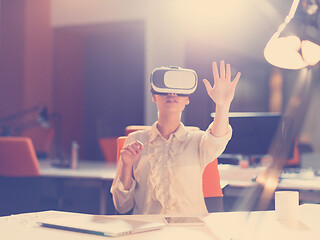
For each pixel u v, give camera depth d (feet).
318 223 4.49
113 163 14.26
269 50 5.38
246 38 21.45
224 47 21.20
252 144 11.00
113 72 27.43
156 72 5.77
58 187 11.41
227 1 20.51
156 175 5.86
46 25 23.62
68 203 11.81
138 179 5.92
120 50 27.25
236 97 23.81
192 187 5.86
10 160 11.16
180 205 5.80
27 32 23.21
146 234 3.94
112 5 22.11
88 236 3.88
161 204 5.79
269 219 4.69
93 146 27.61
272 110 25.18
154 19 21.31
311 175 9.78
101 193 9.34
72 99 26.16
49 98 24.52
